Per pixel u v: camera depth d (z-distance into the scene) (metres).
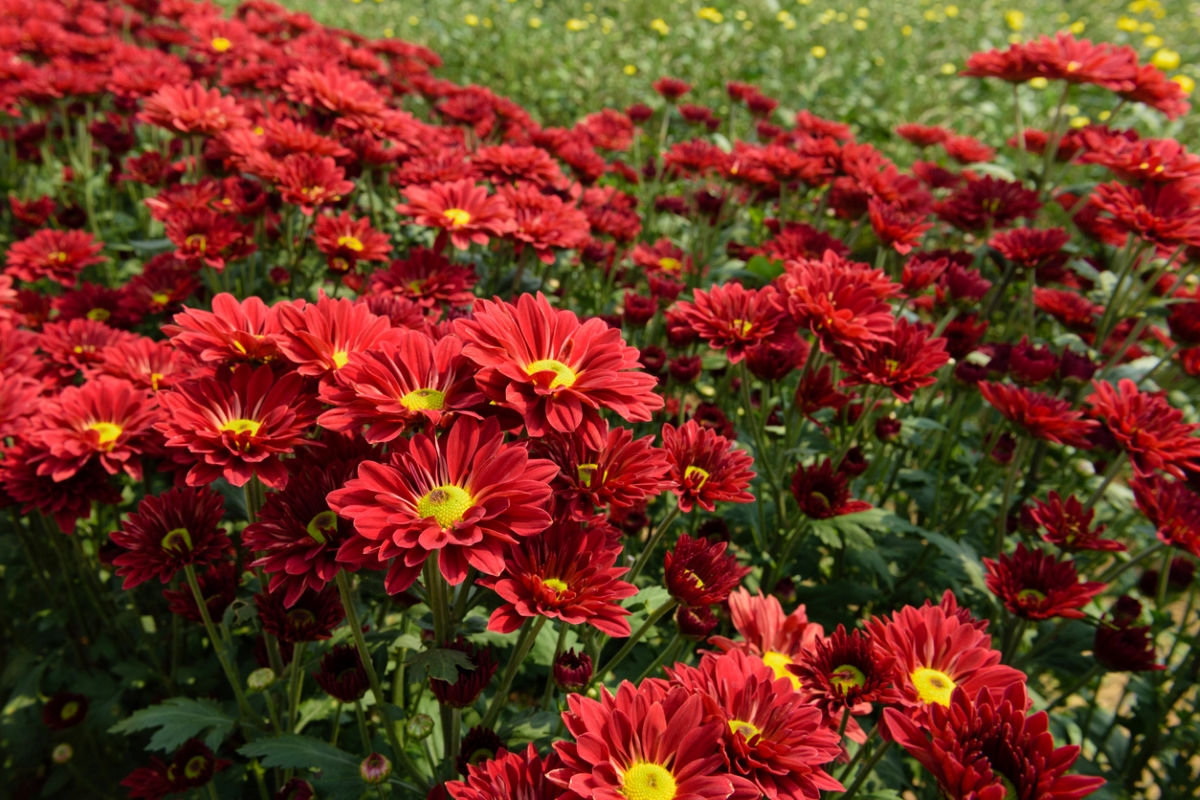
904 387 2.76
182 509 2.19
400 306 2.72
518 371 1.61
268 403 1.76
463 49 9.21
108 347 2.85
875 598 3.35
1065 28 11.41
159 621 3.31
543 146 5.05
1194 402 4.80
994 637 3.43
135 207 5.36
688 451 2.16
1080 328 4.16
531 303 1.73
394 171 4.37
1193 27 12.41
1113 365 3.86
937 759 1.52
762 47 9.84
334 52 5.92
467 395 1.63
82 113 5.66
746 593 2.47
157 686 3.27
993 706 1.62
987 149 6.00
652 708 1.45
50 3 6.70
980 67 4.83
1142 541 4.49
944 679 1.89
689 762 1.42
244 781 2.89
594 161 4.94
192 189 3.81
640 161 6.79
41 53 5.78
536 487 1.50
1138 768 3.33
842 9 11.65
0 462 2.42
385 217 4.75
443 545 1.43
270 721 2.52
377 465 1.51
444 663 1.71
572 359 1.72
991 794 1.36
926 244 6.02
